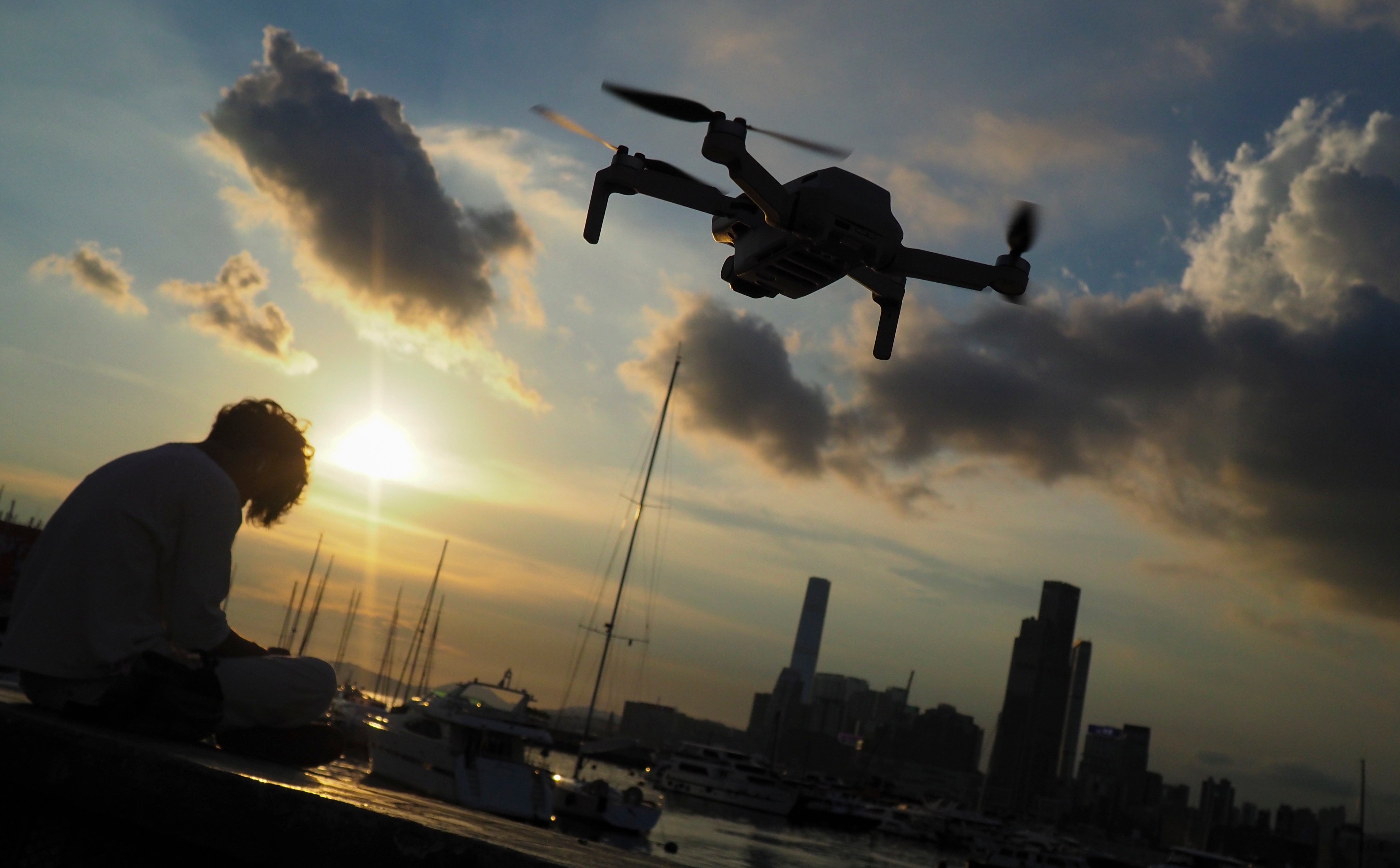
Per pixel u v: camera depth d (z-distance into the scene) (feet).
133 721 7.68
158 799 5.65
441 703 109.60
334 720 143.33
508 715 107.96
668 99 9.35
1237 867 211.82
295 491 10.19
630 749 424.46
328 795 5.76
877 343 11.49
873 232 9.40
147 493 8.38
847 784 404.16
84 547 8.18
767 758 360.89
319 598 293.43
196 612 8.63
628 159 10.44
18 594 8.56
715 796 277.03
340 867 5.25
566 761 372.17
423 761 105.60
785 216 9.27
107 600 8.21
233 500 8.90
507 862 5.09
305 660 8.96
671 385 184.96
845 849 221.05
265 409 9.89
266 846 5.41
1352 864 360.28
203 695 8.08
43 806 6.11
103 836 5.98
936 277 9.95
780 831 232.12
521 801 101.35
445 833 5.19
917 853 254.27
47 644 8.02
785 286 10.53
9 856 6.10
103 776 5.77
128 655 8.21
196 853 5.82
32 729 5.93
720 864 147.74
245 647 9.57
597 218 10.46
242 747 8.75
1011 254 10.25
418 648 261.44
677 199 10.44
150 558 8.46
